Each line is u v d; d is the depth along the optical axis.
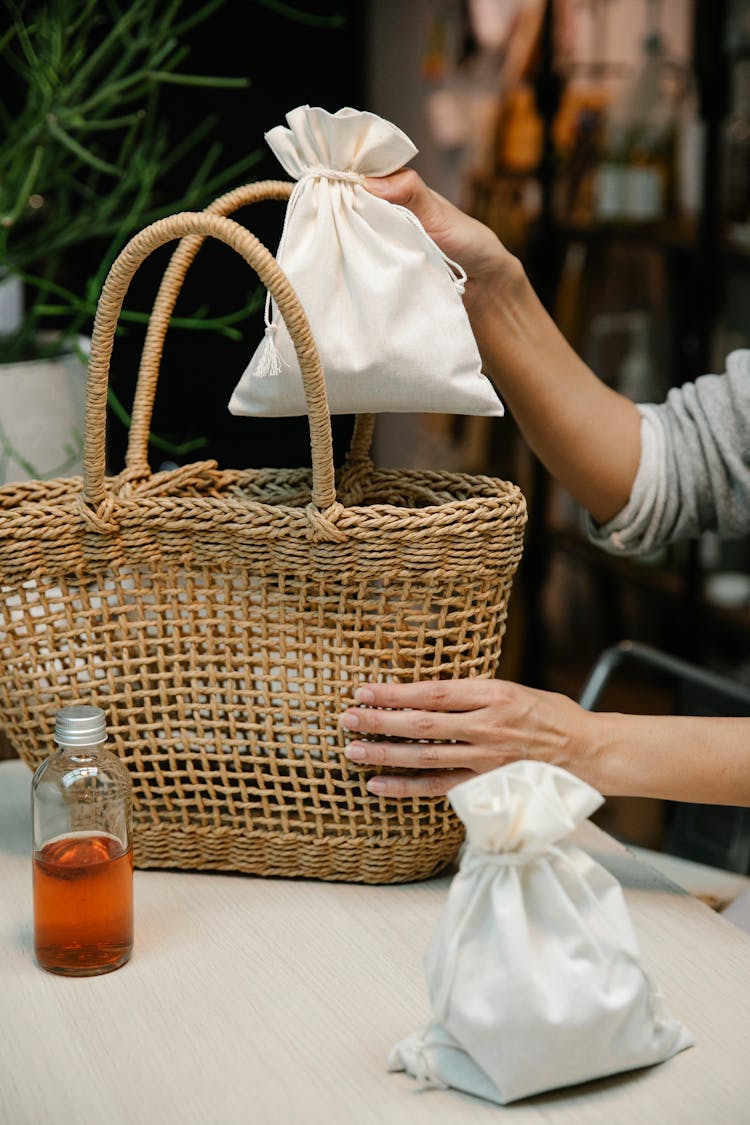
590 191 3.01
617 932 0.84
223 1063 0.87
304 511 1.04
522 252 3.20
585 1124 0.81
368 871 1.13
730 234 2.64
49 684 1.13
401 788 1.08
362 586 1.06
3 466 1.52
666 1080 0.86
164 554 1.09
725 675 2.76
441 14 3.32
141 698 1.13
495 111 3.24
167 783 1.14
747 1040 0.90
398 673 1.08
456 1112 0.82
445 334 1.06
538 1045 0.80
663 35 2.89
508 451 3.31
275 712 1.09
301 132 1.07
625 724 1.12
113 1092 0.84
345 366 1.05
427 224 1.24
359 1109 0.82
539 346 1.38
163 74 1.55
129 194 2.25
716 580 2.80
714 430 1.40
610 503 1.45
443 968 0.82
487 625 1.10
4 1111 0.82
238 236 0.97
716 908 1.42
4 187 1.58
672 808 2.62
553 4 2.95
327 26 2.49
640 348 2.98
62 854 0.97
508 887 0.81
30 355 1.69
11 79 2.01
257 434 2.50
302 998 0.95
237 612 1.09
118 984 0.97
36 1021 0.92
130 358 2.36
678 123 2.85
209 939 1.03
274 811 1.13
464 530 1.04
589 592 3.32
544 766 0.83
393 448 3.58
